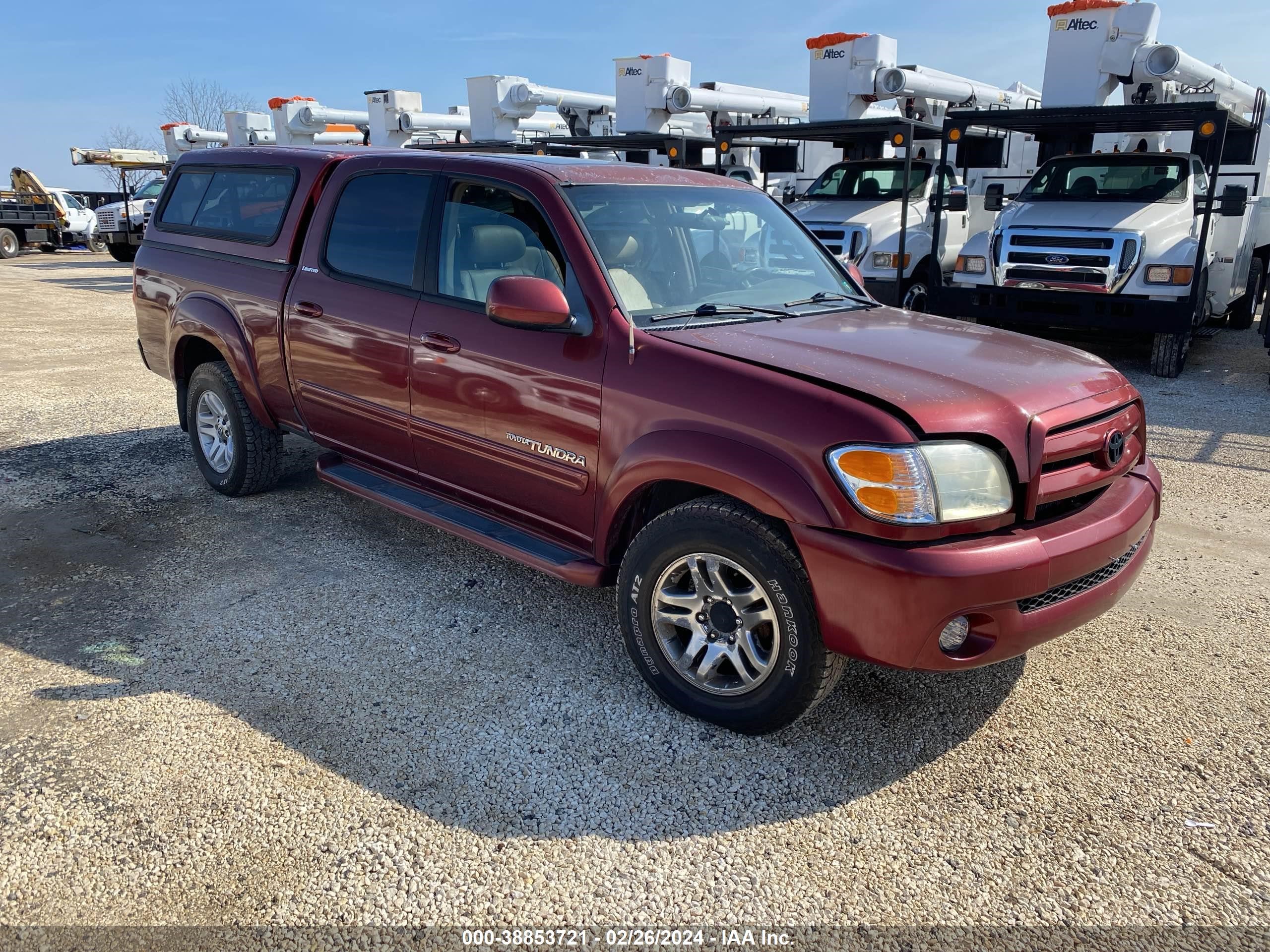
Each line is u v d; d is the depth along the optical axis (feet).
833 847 8.32
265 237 15.25
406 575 13.89
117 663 11.16
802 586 8.93
